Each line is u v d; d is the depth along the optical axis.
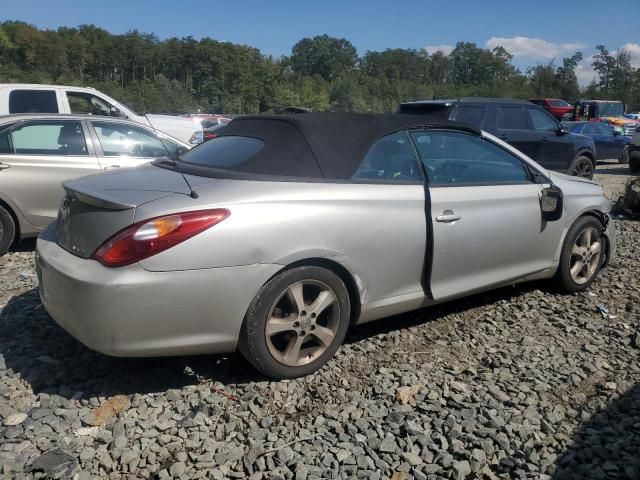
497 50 116.56
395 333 4.21
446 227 4.00
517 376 3.67
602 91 88.50
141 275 2.99
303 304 3.44
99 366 3.60
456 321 4.50
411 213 3.84
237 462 2.79
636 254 6.62
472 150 4.44
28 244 6.80
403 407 3.26
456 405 3.29
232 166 3.61
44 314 4.36
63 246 3.45
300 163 3.57
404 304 3.95
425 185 3.99
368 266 3.67
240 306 3.21
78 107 10.25
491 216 4.29
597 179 15.38
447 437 3.01
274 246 3.26
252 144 3.75
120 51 97.50
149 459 2.77
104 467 2.71
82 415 3.10
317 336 3.55
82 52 95.50
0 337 3.99
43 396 3.24
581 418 3.22
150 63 98.00
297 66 119.88
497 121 10.84
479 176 4.41
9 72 76.44
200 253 3.07
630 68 89.19
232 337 3.25
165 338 3.10
